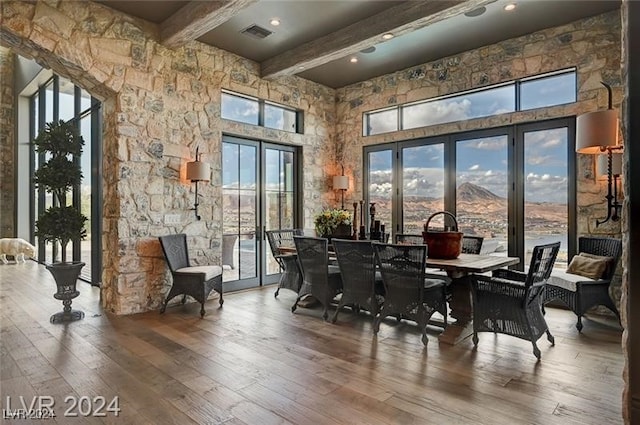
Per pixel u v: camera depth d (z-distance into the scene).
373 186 6.76
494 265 3.38
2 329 3.87
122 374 2.82
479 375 2.77
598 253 4.20
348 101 7.05
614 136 3.37
